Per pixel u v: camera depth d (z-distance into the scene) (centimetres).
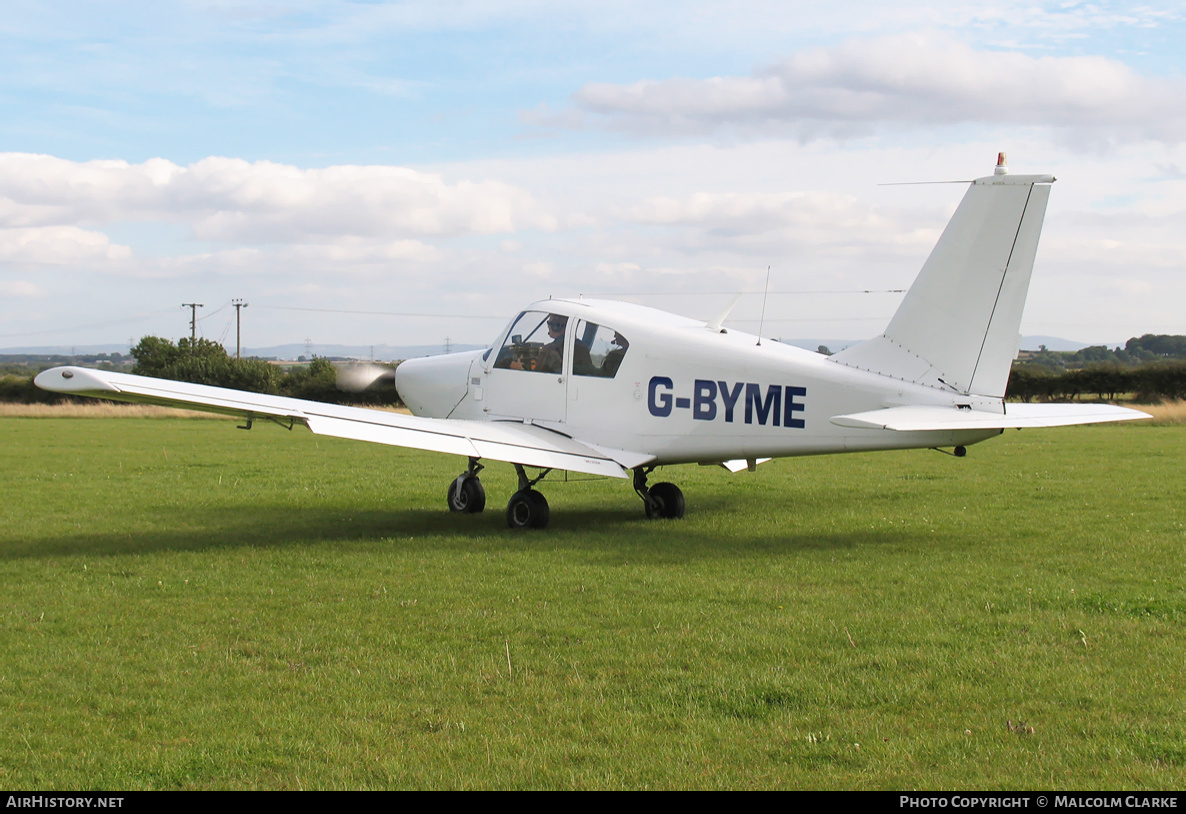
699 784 370
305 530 998
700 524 1038
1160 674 491
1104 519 1054
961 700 456
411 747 405
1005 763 387
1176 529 978
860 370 910
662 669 503
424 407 1226
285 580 734
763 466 1719
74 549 877
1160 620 601
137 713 444
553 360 1070
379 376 1395
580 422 1045
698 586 705
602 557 830
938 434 871
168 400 799
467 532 987
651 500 1090
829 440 906
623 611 628
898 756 395
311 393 4884
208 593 691
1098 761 388
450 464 1773
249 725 429
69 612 633
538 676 494
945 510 1141
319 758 394
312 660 525
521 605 647
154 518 1084
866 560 811
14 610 639
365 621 607
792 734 417
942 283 877
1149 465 1672
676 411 983
